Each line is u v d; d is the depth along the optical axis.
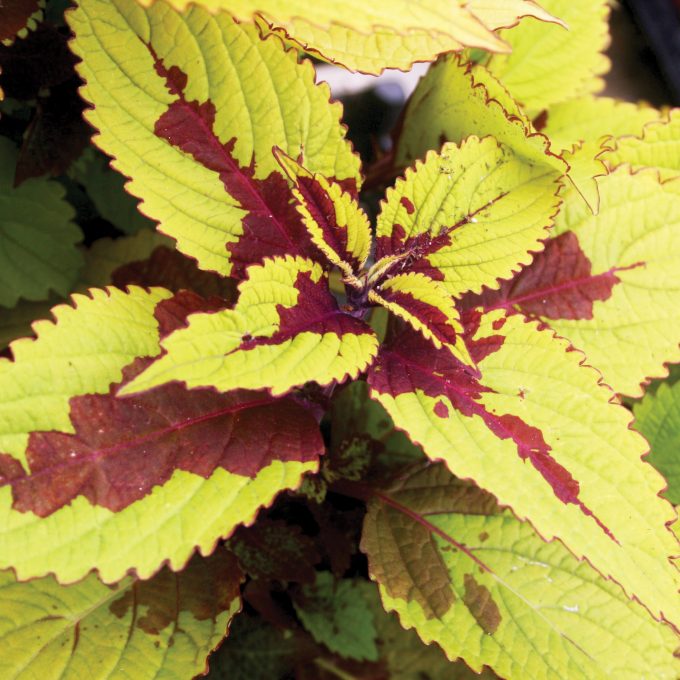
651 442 0.47
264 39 0.40
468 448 0.39
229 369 0.36
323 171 0.42
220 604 0.42
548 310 0.45
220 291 0.48
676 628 0.37
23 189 0.47
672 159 0.46
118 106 0.40
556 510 0.38
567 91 0.50
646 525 0.38
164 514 0.38
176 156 0.41
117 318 0.40
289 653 0.46
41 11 0.42
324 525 0.46
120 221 0.50
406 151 0.48
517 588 0.43
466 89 0.43
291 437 0.40
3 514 0.37
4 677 0.40
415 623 0.42
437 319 0.40
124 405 0.39
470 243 0.41
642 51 0.87
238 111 0.41
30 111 0.47
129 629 0.41
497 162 0.41
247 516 0.39
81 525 0.38
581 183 0.41
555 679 0.41
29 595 0.41
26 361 0.38
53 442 0.38
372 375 0.40
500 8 0.39
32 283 0.47
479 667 0.41
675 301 0.44
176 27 0.40
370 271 0.41
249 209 0.42
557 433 0.39
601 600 0.42
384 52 0.39
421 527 0.44
